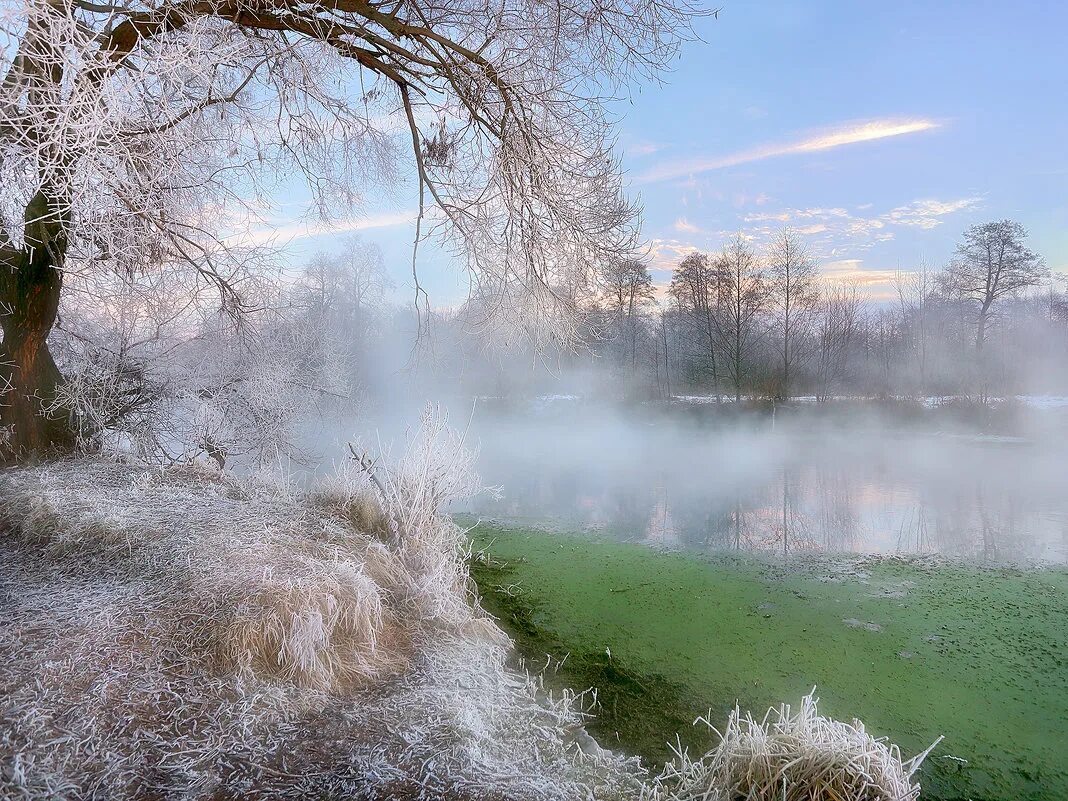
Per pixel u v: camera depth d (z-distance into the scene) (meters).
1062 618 5.49
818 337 36.91
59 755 2.00
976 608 5.74
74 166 4.28
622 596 5.79
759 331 36.78
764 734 2.44
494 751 2.44
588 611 5.35
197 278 7.06
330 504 5.42
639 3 6.91
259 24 6.07
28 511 4.21
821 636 5.00
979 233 39.06
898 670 4.42
